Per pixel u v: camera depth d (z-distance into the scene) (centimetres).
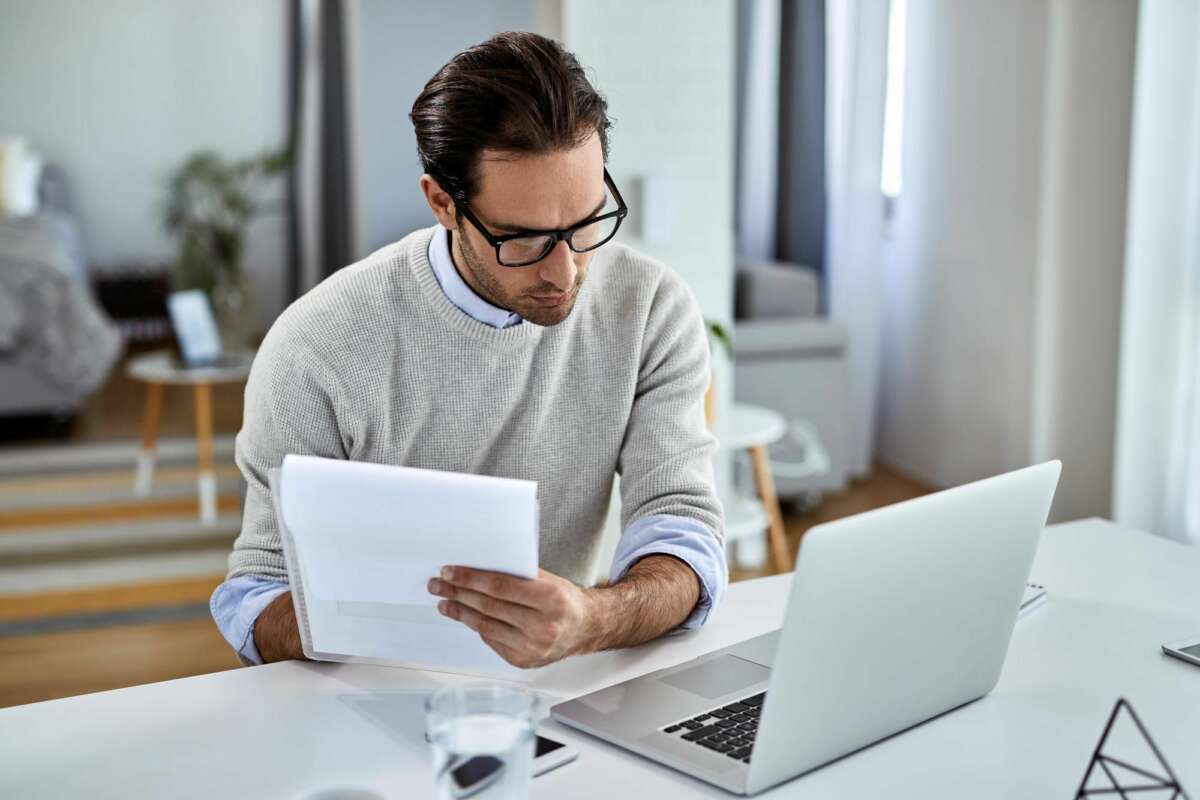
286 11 734
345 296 134
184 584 348
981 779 100
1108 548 160
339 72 634
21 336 502
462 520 102
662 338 144
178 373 407
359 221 588
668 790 98
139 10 727
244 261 743
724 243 347
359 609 112
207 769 102
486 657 112
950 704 112
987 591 109
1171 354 304
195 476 457
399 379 135
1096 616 136
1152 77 296
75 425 538
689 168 341
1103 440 344
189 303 437
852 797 97
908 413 459
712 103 340
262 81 744
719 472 346
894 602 100
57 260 530
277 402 133
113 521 405
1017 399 389
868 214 435
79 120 730
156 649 303
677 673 119
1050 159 339
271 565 131
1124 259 333
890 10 432
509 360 135
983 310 405
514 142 112
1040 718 111
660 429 142
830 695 98
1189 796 96
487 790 83
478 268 122
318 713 112
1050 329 346
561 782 99
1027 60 375
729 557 374
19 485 447
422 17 574
